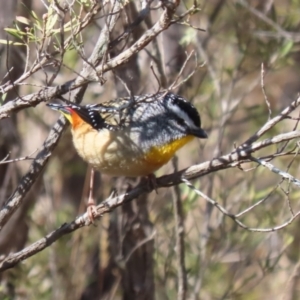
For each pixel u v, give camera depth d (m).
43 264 13.55
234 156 7.36
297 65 17.08
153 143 8.73
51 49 9.34
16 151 12.64
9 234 12.65
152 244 11.87
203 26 14.44
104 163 8.90
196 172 7.75
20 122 14.47
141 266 11.78
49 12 7.18
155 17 11.71
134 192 8.23
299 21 13.67
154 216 12.95
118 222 11.81
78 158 15.34
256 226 12.61
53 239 8.34
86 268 13.14
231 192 13.55
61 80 12.42
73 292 12.59
